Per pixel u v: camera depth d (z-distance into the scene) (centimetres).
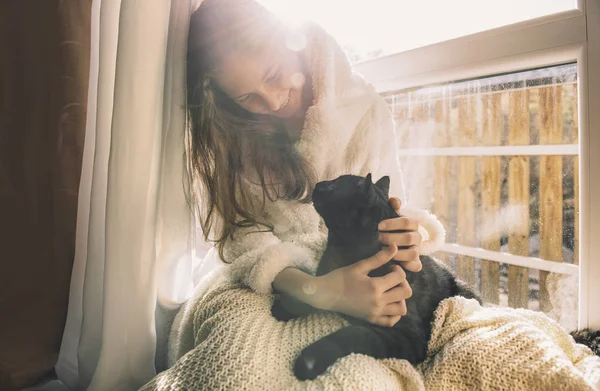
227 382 55
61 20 77
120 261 69
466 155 81
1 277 80
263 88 77
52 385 83
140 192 70
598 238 66
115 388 71
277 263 68
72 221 80
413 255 64
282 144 82
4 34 79
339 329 60
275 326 63
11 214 80
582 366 56
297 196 80
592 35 64
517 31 71
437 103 84
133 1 68
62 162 78
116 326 70
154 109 71
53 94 77
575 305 71
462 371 54
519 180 75
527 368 51
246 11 75
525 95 73
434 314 64
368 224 64
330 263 67
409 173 88
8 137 80
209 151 81
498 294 78
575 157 69
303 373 56
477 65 76
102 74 74
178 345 74
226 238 81
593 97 65
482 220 79
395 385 55
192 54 77
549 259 73
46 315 80
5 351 78
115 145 69
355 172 82
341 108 83
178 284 83
